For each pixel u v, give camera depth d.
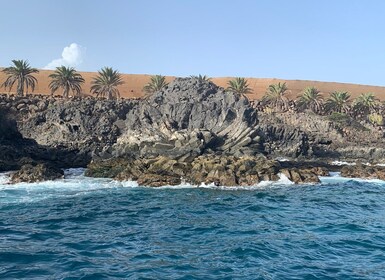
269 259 15.78
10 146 43.25
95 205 26.58
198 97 54.94
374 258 16.11
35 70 72.50
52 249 16.67
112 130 55.00
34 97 64.56
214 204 27.48
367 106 85.56
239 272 14.28
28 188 31.77
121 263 15.05
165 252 16.58
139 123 54.00
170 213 24.58
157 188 33.56
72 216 23.23
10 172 36.84
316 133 67.31
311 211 26.02
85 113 56.66
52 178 35.53
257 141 47.03
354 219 23.86
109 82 79.31
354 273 14.40
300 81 144.12
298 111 84.25
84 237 18.83
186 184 35.22
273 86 84.50
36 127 55.22
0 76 108.81
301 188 35.19
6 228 20.25
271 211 25.66
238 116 49.75
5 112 50.59
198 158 39.19
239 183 35.44
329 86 139.62
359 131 72.88
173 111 51.62
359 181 40.69
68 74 72.81
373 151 58.34
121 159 40.88
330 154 58.41
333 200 30.23
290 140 56.12
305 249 17.20
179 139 43.97
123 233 19.72
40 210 24.72
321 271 14.54
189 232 20.06
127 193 31.16
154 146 43.59
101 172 37.97
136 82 125.12
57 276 13.47
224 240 18.56
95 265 14.73
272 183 36.84
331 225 22.02
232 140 46.31
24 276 13.41
